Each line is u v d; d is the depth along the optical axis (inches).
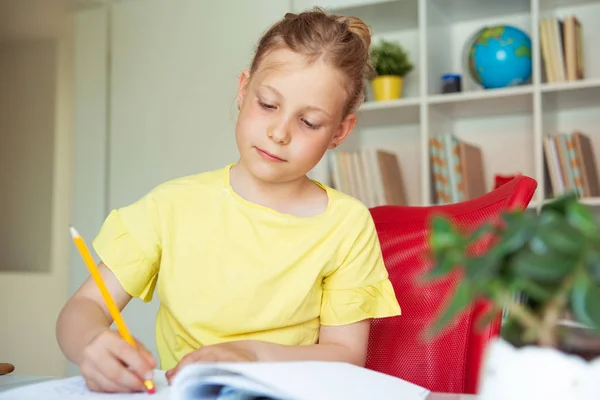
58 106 176.4
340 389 22.5
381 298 41.7
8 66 182.7
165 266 40.6
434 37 110.3
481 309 39.2
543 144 100.7
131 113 129.5
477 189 109.2
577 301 13.8
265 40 41.1
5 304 173.9
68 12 157.2
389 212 47.8
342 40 39.6
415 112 111.7
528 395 16.3
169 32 127.0
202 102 123.9
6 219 180.4
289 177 39.5
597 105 107.5
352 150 119.1
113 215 41.3
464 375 39.6
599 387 15.8
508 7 111.2
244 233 41.0
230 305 39.7
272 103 38.2
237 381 21.4
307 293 39.9
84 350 28.1
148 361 28.0
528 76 104.0
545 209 15.8
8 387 30.3
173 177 125.5
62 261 173.3
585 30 108.2
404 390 25.6
